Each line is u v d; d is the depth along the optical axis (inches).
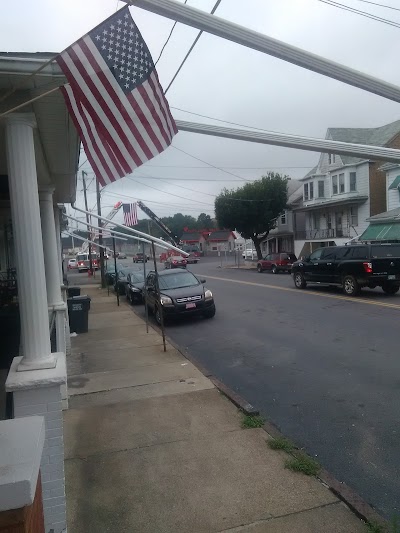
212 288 907.4
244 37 118.6
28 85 144.9
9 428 82.6
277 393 271.4
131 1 109.6
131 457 189.5
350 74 126.5
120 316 595.5
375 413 233.1
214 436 207.8
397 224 1091.9
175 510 150.9
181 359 352.5
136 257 2064.5
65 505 142.9
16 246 149.1
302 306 598.2
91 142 130.6
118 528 142.6
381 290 738.8
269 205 1649.9
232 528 140.5
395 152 158.4
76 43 127.1
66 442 206.2
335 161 1478.8
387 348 358.0
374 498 159.0
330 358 340.8
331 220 1557.6
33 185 150.6
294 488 161.8
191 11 114.3
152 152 136.8
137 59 133.0
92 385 290.7
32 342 148.7
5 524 66.4
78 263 1891.0
